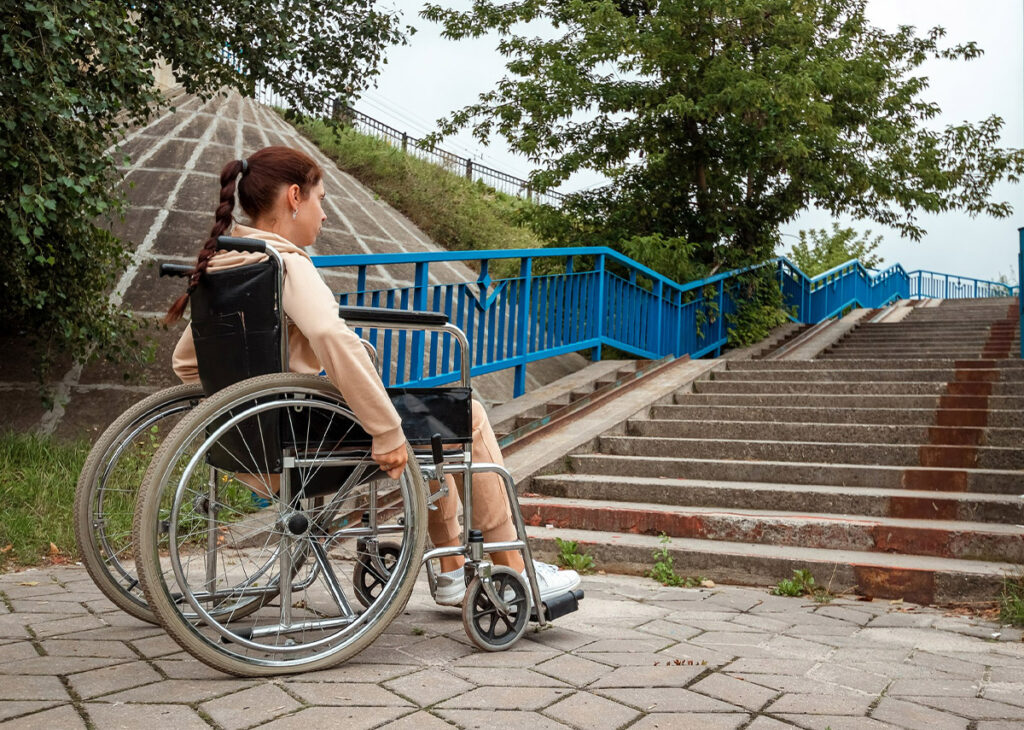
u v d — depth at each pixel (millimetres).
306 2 8102
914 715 2082
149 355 6570
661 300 9633
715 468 5637
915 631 3105
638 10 11688
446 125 11375
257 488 2465
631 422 6809
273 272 2256
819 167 10930
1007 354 9461
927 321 12445
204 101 7812
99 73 5605
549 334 7809
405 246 12711
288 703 1992
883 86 11766
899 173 11734
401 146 21016
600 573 4285
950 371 7141
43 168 4922
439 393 2564
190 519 2623
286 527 2295
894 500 4648
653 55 10320
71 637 2578
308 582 2691
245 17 7742
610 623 3072
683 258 10234
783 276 13039
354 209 13539
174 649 2459
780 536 4355
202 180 12336
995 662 2666
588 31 10703
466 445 2605
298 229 2555
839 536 4238
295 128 18828
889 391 7023
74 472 4945
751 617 3264
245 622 2734
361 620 2414
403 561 2463
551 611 2781
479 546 2568
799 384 7438
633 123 11172
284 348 2287
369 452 2434
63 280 5922
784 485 5277
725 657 2605
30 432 5789
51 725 1785
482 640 2549
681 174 11375
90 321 6172
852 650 2773
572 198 11750
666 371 8469
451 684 2201
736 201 11641
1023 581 3471
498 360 7109
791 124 10945
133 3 6527
